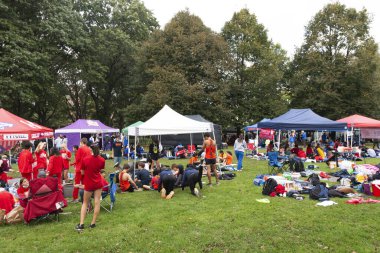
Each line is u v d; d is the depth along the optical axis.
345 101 31.75
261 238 5.14
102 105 39.47
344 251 4.61
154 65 30.61
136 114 30.58
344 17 32.47
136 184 9.59
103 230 5.62
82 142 7.88
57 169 8.17
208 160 9.78
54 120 38.75
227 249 4.76
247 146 21.84
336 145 19.14
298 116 15.76
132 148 18.72
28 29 22.42
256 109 33.47
